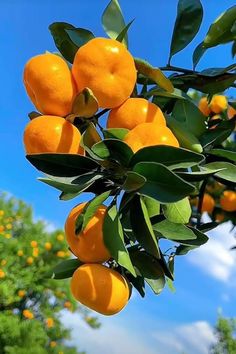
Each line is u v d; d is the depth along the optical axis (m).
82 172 0.54
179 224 0.60
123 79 0.55
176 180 0.50
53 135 0.54
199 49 0.79
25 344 2.96
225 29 0.77
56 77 0.53
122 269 0.59
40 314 3.26
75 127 0.55
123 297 0.55
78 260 0.64
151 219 0.60
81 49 0.55
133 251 0.63
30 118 0.61
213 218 1.23
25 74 0.55
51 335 3.27
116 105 0.56
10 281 3.09
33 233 3.53
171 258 0.73
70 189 0.53
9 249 3.19
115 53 0.54
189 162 0.52
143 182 0.51
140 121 0.56
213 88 0.77
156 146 0.52
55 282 3.24
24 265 3.23
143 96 0.65
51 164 0.53
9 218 3.58
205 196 1.21
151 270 0.63
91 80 0.54
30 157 0.52
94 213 0.53
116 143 0.53
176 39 0.77
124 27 0.68
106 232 0.53
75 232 0.54
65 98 0.54
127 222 0.63
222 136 0.74
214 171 0.53
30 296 3.27
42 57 0.54
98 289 0.54
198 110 0.73
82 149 0.56
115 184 0.55
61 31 0.69
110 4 0.69
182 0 0.77
